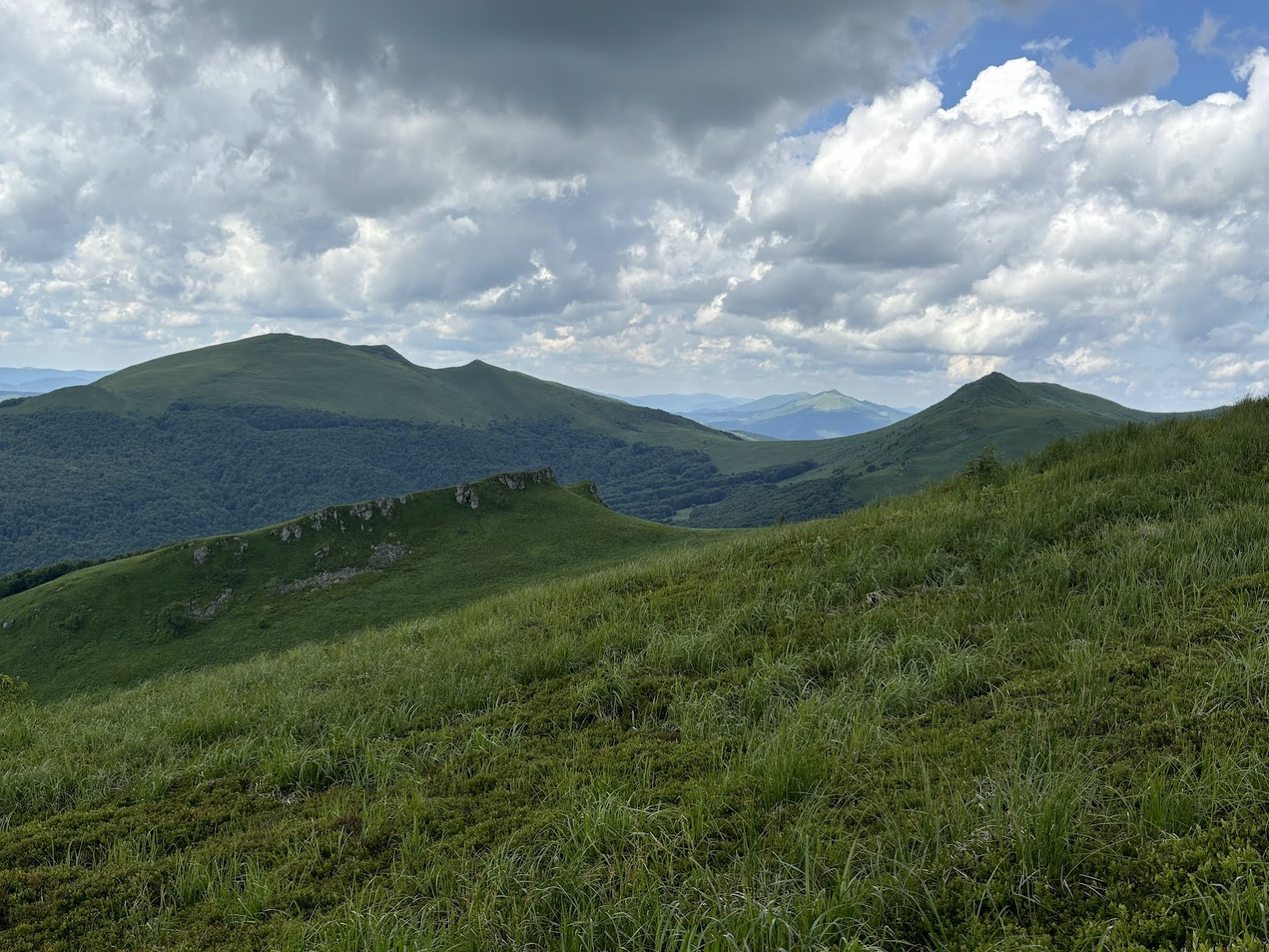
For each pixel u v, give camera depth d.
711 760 6.06
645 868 4.48
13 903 5.28
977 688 6.49
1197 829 3.87
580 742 6.88
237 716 9.19
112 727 9.84
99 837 6.30
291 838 5.86
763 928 3.73
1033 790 4.34
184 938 4.72
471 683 9.05
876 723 6.04
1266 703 4.93
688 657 8.55
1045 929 3.52
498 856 4.92
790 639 8.49
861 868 4.18
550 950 4.04
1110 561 8.41
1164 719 5.07
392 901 4.63
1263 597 6.74
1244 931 3.14
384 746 7.57
